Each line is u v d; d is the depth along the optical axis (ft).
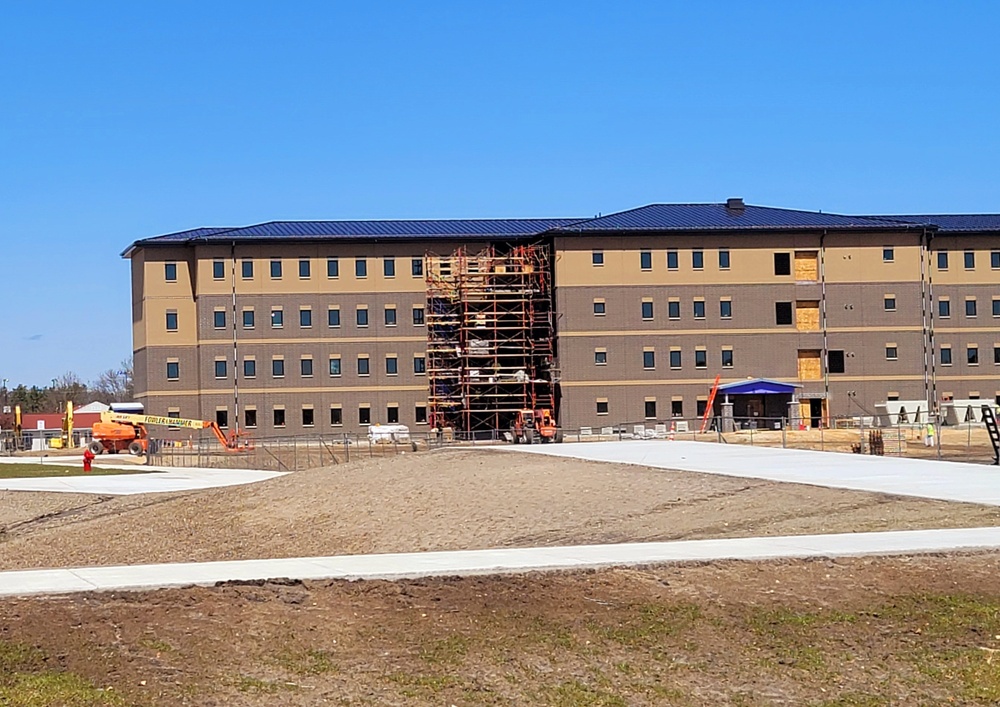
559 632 52.16
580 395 313.32
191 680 44.70
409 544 106.32
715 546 72.69
